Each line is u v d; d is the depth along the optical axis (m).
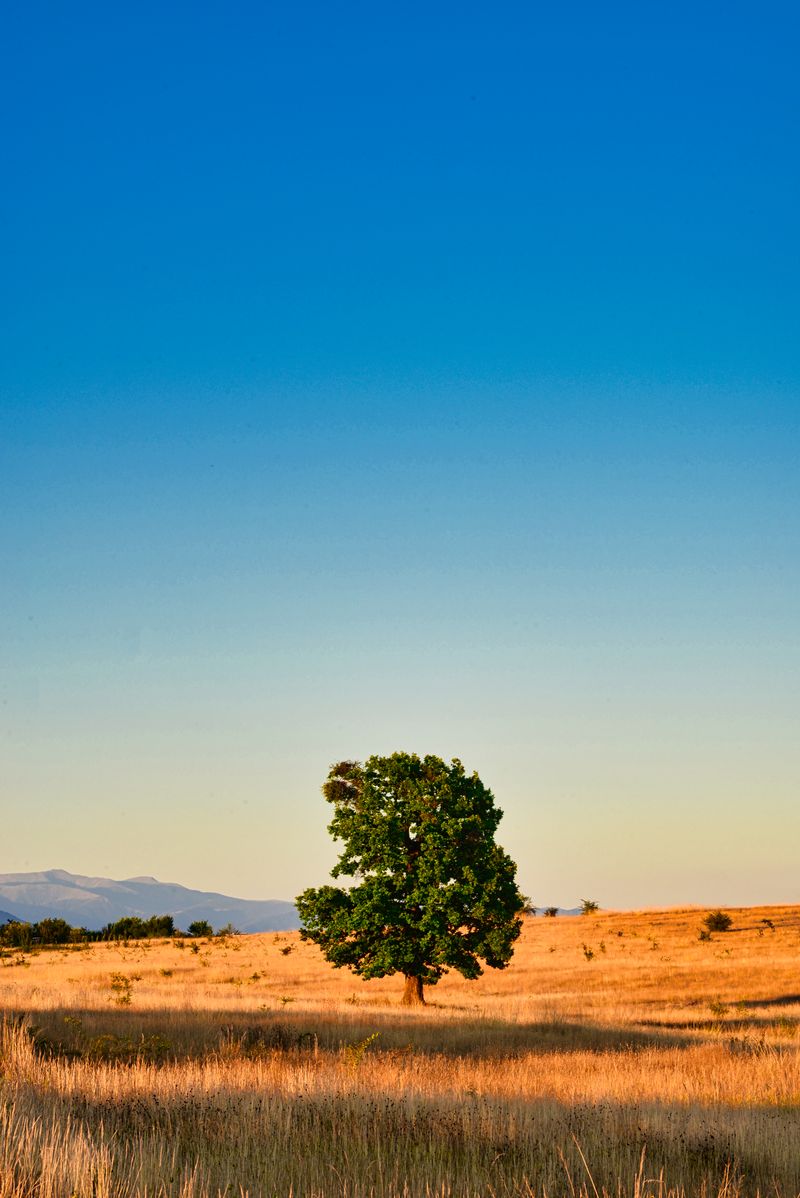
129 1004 41.00
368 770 58.84
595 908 135.38
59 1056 21.78
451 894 55.00
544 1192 11.64
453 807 57.47
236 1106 15.80
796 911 117.62
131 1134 14.02
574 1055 30.66
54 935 134.00
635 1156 13.95
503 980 76.56
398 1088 19.25
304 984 73.56
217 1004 43.59
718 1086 22.98
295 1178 12.06
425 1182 11.81
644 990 69.12
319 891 58.09
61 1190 10.27
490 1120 15.45
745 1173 13.55
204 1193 10.73
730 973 75.69
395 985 73.31
